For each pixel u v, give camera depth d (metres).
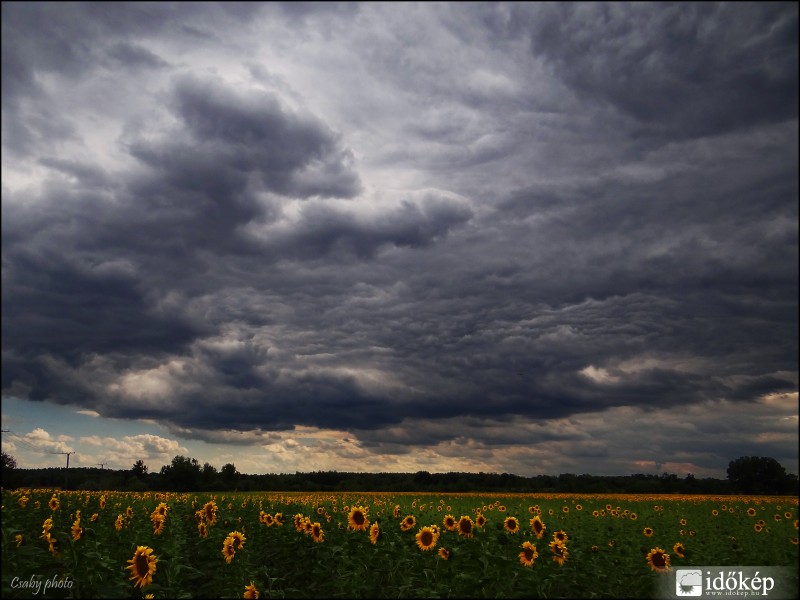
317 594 11.55
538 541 13.77
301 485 114.94
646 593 11.10
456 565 11.17
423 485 114.06
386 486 113.94
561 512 38.78
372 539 13.17
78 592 9.95
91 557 10.62
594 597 10.35
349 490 113.62
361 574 11.59
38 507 20.88
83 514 20.89
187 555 15.11
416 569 11.83
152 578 11.51
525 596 9.77
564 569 11.31
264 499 35.78
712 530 25.81
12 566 9.85
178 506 27.19
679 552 14.85
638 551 15.16
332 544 14.08
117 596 9.47
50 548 11.80
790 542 18.80
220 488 112.44
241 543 13.28
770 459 110.44
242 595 11.23
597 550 14.09
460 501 52.72
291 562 14.45
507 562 10.47
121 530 17.41
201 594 12.23
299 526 16.20
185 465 111.44
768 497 77.12
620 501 60.56
